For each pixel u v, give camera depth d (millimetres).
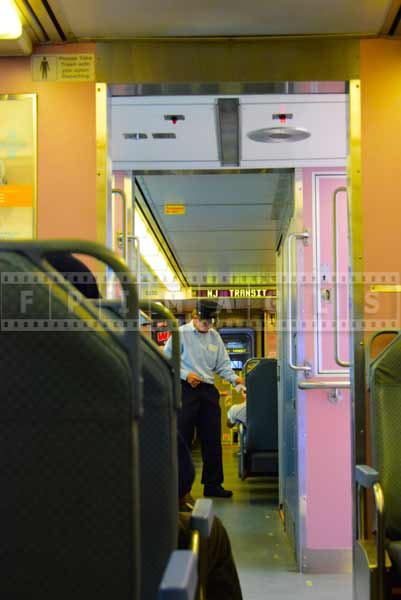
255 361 9258
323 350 5305
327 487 5242
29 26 3518
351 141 3699
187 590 1562
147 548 1896
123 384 1671
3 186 3662
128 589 1694
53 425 1673
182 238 8609
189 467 2691
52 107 3676
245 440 8195
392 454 3156
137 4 3322
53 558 1688
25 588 1699
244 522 6762
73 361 1667
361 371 3656
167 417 1911
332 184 5516
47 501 1682
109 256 1701
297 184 5516
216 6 3350
